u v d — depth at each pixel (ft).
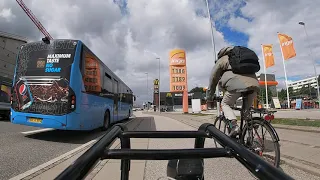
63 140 30.09
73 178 3.22
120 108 60.18
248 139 15.47
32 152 22.49
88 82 32.73
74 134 35.76
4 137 30.96
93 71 35.06
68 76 28.68
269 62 108.68
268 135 14.06
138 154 4.23
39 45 30.07
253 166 3.47
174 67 148.05
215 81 17.63
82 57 30.63
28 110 28.73
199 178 5.38
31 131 37.40
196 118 78.54
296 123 39.09
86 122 31.78
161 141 27.86
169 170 5.66
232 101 16.78
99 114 38.24
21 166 17.53
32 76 29.19
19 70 29.84
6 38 166.71
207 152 4.29
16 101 29.45
